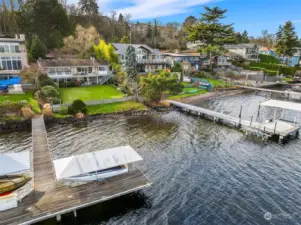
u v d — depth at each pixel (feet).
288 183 66.59
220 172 71.87
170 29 388.37
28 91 139.03
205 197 59.67
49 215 47.80
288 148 91.30
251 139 100.01
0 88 131.95
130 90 157.48
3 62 150.30
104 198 53.62
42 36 219.20
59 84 164.14
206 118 130.52
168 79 146.20
